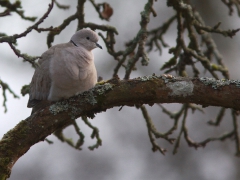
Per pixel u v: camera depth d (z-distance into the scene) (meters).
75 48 10.38
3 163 8.57
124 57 11.66
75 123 12.51
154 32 13.97
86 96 9.02
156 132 12.26
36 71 10.69
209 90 8.65
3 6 9.97
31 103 10.86
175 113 12.91
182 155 19.44
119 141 19.53
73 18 12.25
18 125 8.88
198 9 19.50
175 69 12.19
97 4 12.69
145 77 8.91
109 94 8.93
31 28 8.77
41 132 8.91
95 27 12.28
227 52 19.75
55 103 9.16
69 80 10.10
